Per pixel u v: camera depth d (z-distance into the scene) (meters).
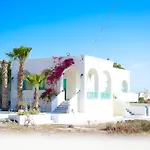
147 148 12.41
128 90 43.56
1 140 13.65
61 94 29.59
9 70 33.56
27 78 28.50
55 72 30.23
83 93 29.77
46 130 17.92
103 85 35.44
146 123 19.53
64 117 24.92
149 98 62.59
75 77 32.06
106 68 33.94
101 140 14.26
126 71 42.97
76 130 18.27
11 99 32.41
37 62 31.89
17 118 21.44
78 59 30.14
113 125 19.70
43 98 30.31
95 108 31.55
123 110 35.12
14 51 29.30
